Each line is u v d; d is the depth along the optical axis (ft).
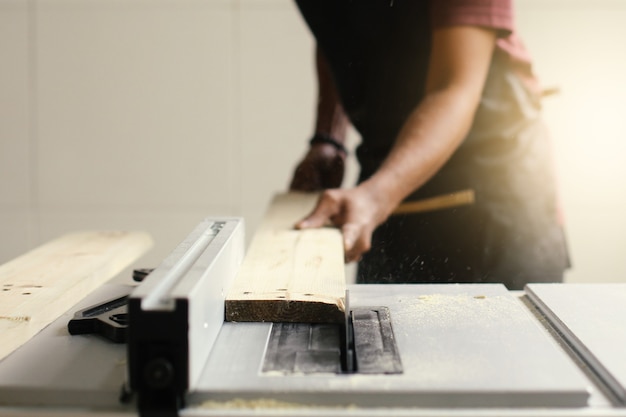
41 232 7.72
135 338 2.10
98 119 7.59
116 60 7.52
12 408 2.21
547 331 3.00
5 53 7.50
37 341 2.74
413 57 6.62
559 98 7.27
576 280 7.47
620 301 3.24
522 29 7.20
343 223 5.63
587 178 7.36
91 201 7.68
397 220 6.47
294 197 6.82
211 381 2.26
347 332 2.66
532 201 7.04
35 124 7.59
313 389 2.19
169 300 2.16
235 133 7.55
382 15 6.64
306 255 4.03
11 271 3.52
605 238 7.42
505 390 2.18
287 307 2.90
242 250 3.83
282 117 7.47
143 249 4.55
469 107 6.56
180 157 7.62
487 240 6.83
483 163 6.74
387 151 6.86
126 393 2.23
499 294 3.44
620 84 7.23
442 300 3.32
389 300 3.33
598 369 2.48
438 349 2.57
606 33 7.20
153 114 7.57
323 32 7.11
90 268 3.60
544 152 7.18
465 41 6.50
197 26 7.43
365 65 6.87
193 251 2.92
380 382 2.24
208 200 7.66
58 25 7.47
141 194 7.68
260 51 7.41
